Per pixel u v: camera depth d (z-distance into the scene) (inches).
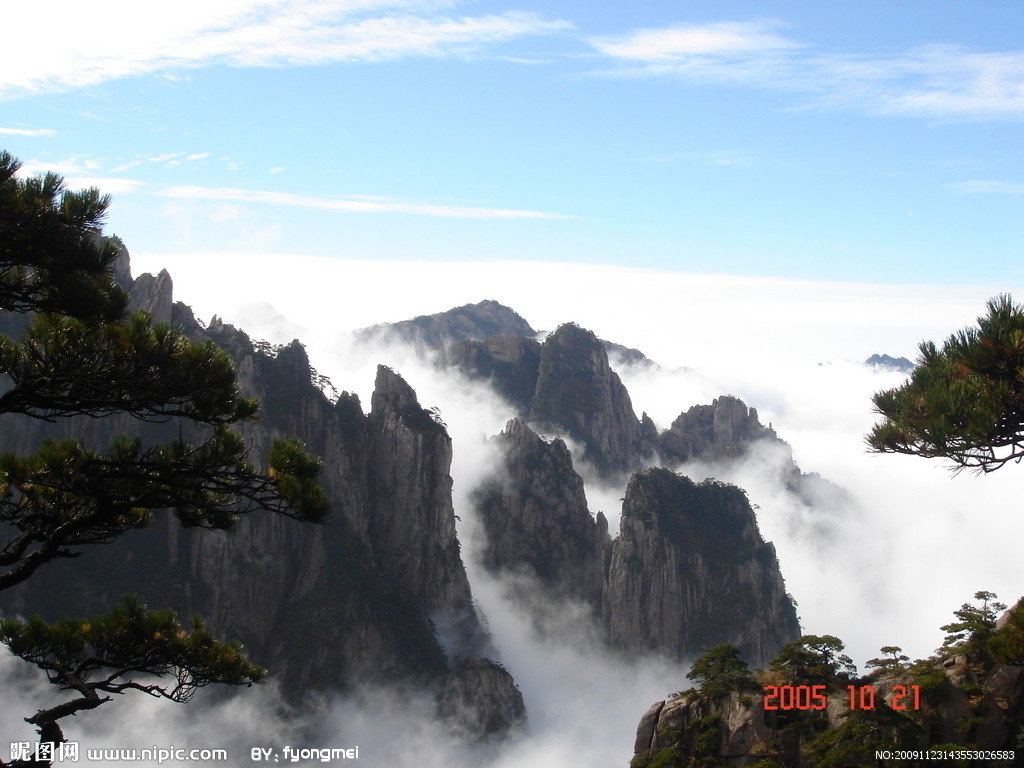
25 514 974.4
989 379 871.7
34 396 891.4
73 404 901.2
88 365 884.0
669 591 6338.6
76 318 891.4
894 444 933.8
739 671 2021.4
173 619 1117.7
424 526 5880.9
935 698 1608.0
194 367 908.0
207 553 5162.4
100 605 4923.7
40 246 847.1
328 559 5428.2
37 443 4766.2
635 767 1967.3
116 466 936.3
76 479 938.1
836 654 1945.1
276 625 5216.5
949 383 905.5
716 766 1866.4
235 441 949.8
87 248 875.4
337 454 5718.5
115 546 5191.9
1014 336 844.0
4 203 830.5
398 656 5172.2
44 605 4881.9
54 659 1189.7
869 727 1644.9
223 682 1106.7
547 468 7509.8
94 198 876.6
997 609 1697.8
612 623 6387.8
